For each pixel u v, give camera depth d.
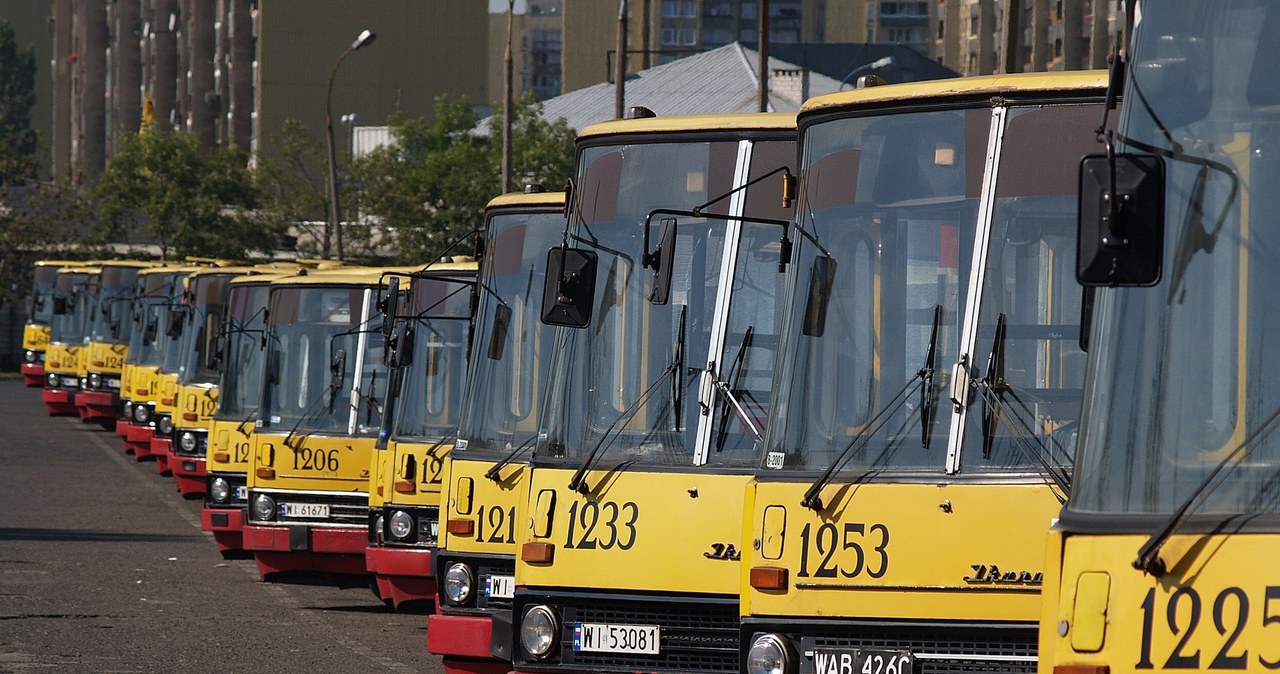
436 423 25.64
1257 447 8.23
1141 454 8.54
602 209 16.33
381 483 26.33
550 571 15.41
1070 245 12.16
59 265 98.38
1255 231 8.43
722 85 100.12
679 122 16.20
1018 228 12.30
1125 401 8.65
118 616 26.56
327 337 30.27
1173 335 8.55
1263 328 8.33
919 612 11.95
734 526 14.73
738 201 15.81
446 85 161.00
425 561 25.20
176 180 102.38
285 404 30.23
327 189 98.31
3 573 31.44
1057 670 8.46
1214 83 8.69
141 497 47.81
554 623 15.31
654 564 14.94
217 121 168.00
